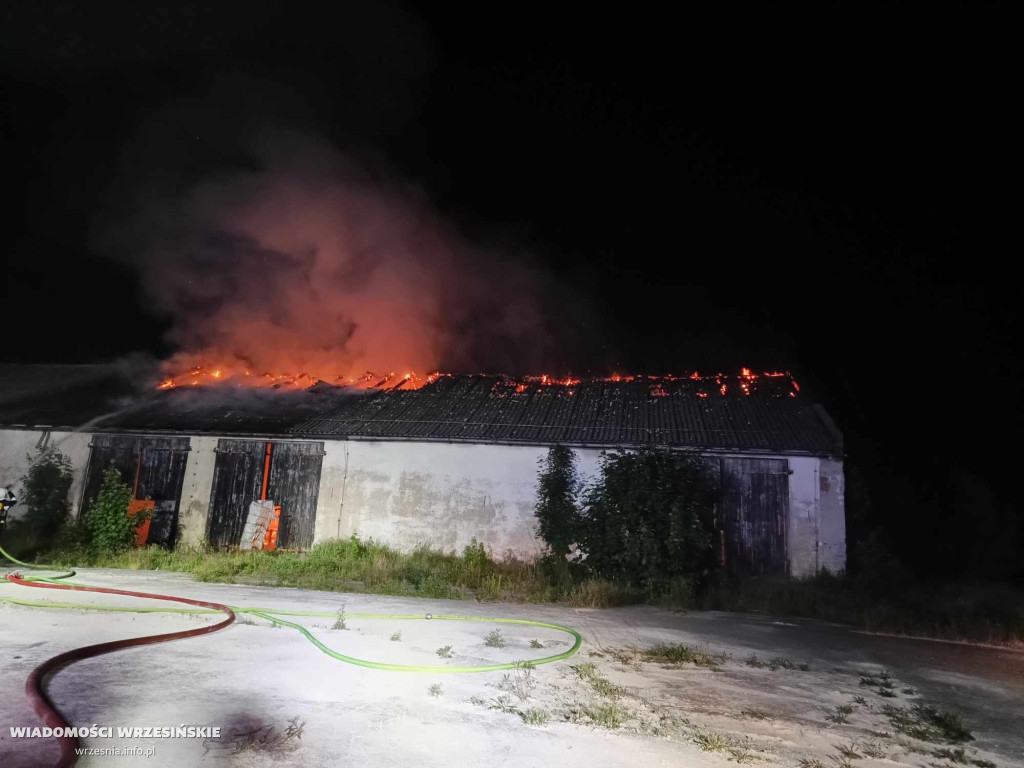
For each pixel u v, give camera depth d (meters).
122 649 5.50
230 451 16.31
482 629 7.84
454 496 15.17
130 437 16.77
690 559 12.66
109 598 8.27
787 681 6.29
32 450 16.98
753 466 14.14
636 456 13.80
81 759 3.27
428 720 4.27
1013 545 15.88
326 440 16.00
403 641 6.70
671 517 12.52
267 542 15.43
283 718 4.08
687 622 9.74
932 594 12.78
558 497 14.41
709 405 16.70
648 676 6.07
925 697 6.04
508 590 11.68
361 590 10.92
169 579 10.99
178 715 3.98
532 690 5.18
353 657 5.81
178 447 16.52
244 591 9.91
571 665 6.21
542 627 8.31
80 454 16.81
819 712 5.29
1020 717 5.59
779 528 13.77
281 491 15.96
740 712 5.10
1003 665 7.74
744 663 6.96
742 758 4.06
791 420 15.48
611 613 10.25
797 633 9.26
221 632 6.54
